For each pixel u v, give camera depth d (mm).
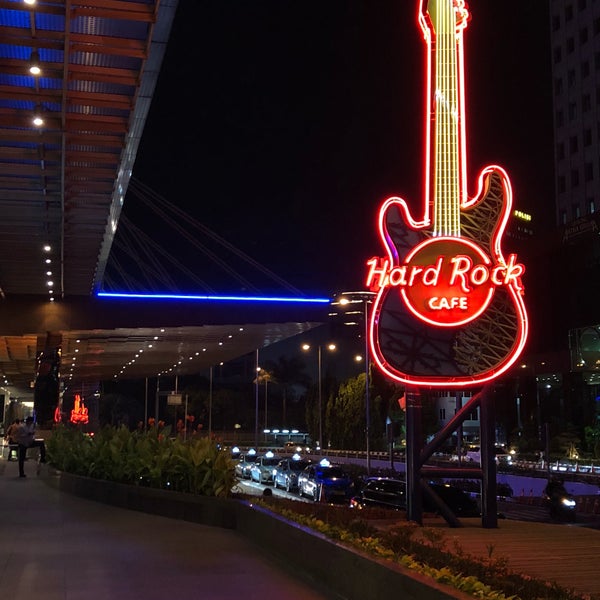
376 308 14602
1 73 18578
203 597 8211
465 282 14227
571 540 12414
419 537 12016
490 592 5828
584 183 82625
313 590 8539
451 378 14492
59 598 8125
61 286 42875
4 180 25812
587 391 64938
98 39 17344
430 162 15062
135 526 13555
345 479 32969
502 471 38719
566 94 86188
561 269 69125
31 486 22250
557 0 88688
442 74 15219
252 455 50875
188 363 83062
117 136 22422
